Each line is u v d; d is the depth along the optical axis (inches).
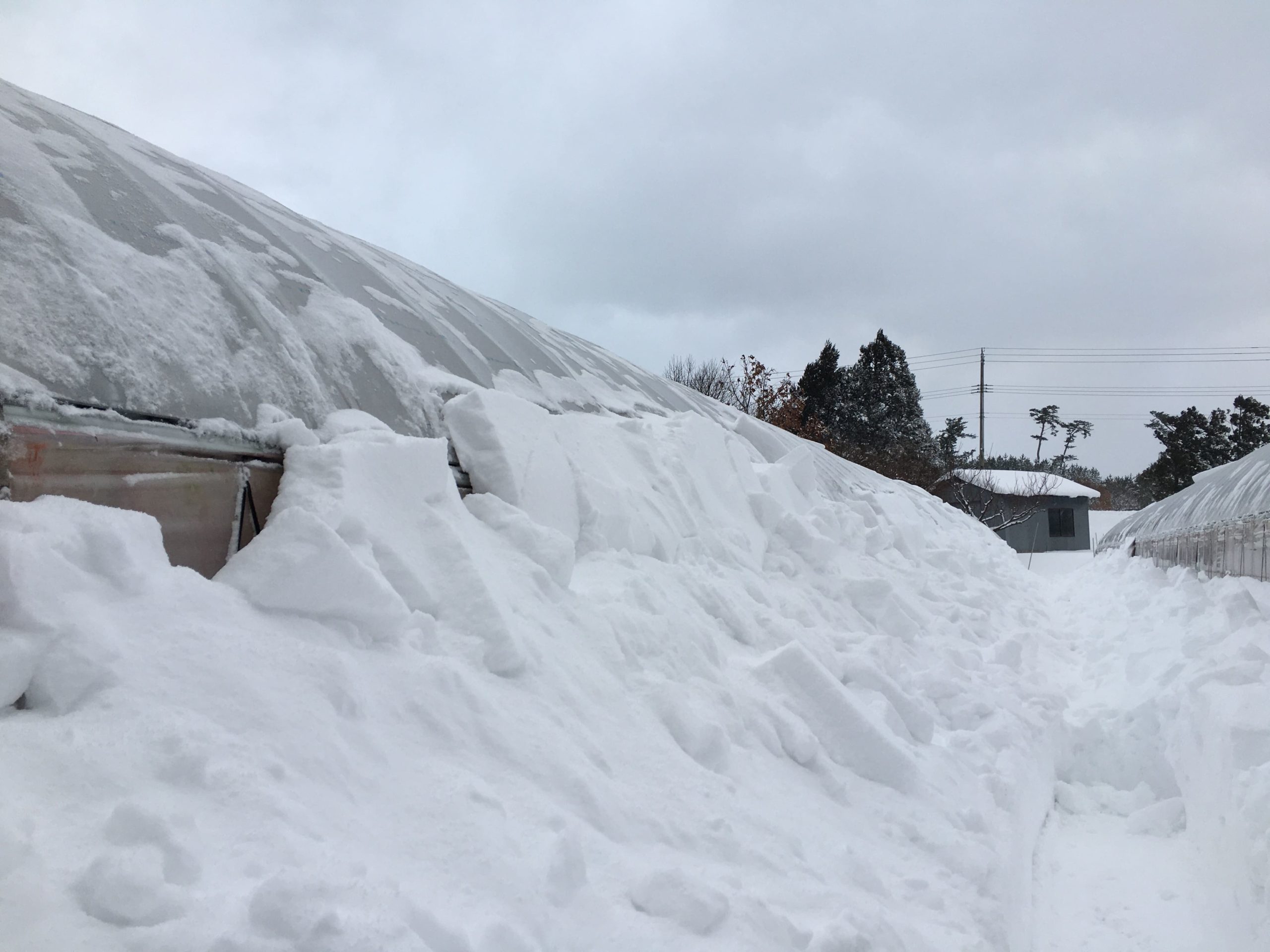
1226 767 187.9
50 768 80.1
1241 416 1846.7
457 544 151.5
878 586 295.3
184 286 166.4
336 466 143.8
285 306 194.5
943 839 166.1
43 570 94.0
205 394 148.6
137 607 102.7
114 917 67.8
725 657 202.4
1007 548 845.2
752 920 108.0
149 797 81.4
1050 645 425.4
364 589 123.0
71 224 154.3
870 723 185.6
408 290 287.0
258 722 97.3
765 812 146.6
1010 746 236.7
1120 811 249.9
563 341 409.4
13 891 65.8
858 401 1721.2
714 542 268.7
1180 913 176.7
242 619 112.2
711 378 1360.7
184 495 135.8
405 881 87.2
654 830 124.3
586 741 134.0
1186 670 264.8
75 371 127.4
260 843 80.6
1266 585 305.0
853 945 112.0
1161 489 1905.8
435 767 108.6
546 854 100.1
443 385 220.1
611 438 261.4
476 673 134.0
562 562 176.2
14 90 213.6
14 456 112.4
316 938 69.9
